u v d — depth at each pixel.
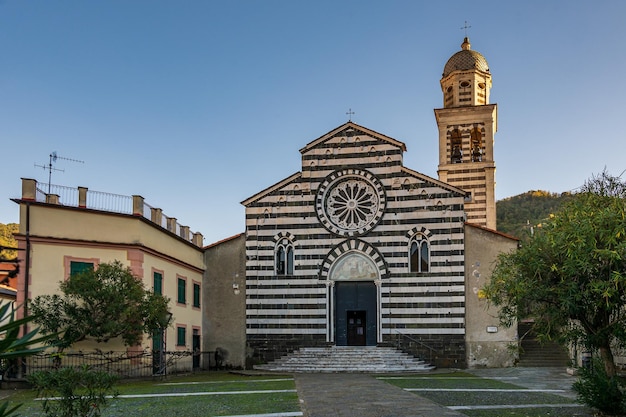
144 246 37.22
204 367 46.75
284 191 48.03
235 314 47.31
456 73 64.38
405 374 38.25
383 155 47.00
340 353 43.62
